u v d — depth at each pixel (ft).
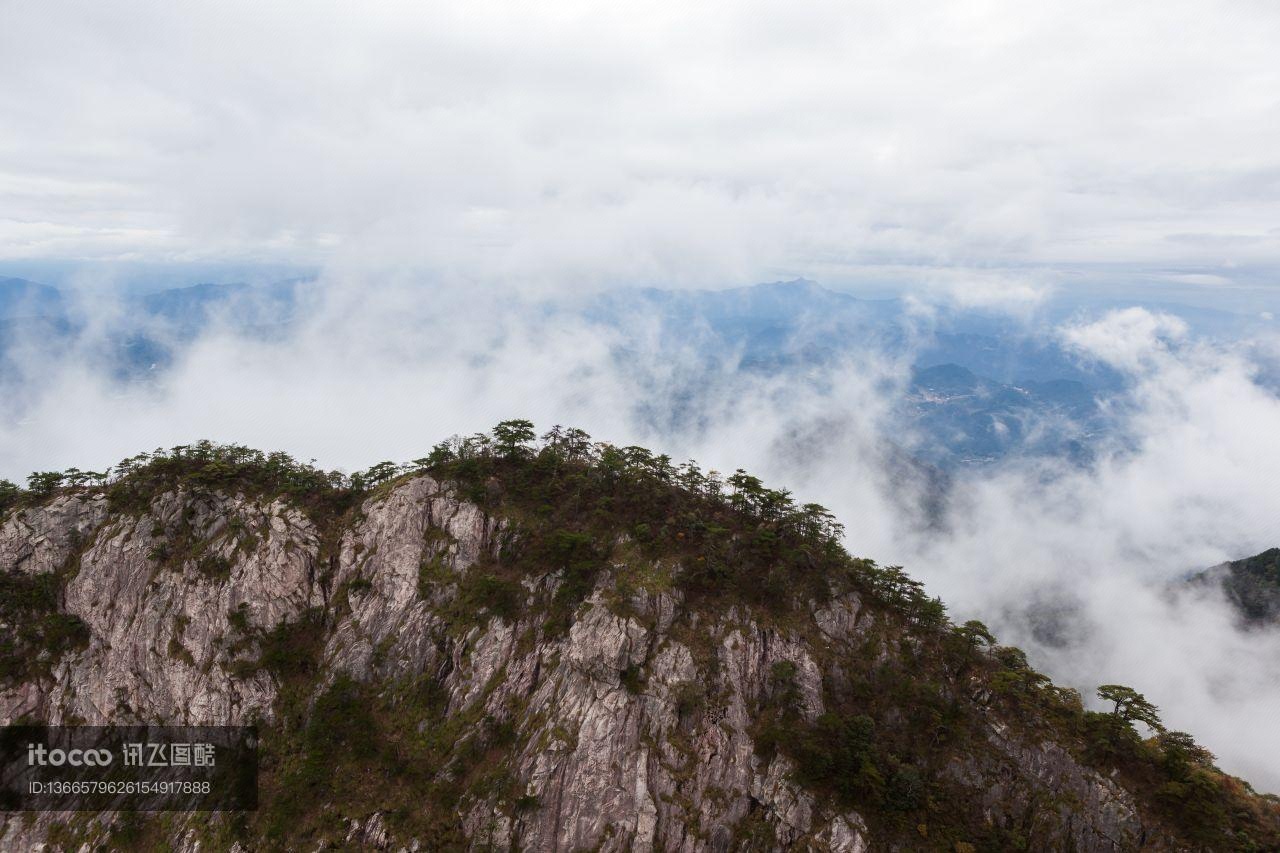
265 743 371.15
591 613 371.15
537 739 343.67
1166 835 280.72
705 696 346.54
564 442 518.78
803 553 397.80
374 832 325.01
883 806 305.94
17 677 411.54
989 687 337.11
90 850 357.61
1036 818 298.56
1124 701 313.73
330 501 468.75
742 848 311.27
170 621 411.95
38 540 447.42
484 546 426.92
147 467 479.41
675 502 440.45
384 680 391.24
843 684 353.31
